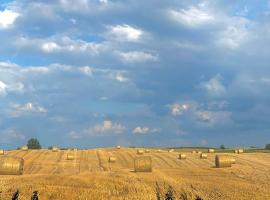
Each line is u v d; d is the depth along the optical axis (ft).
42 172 159.43
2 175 124.98
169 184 93.71
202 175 123.85
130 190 83.92
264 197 75.46
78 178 102.89
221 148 324.19
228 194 78.84
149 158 138.10
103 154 237.25
